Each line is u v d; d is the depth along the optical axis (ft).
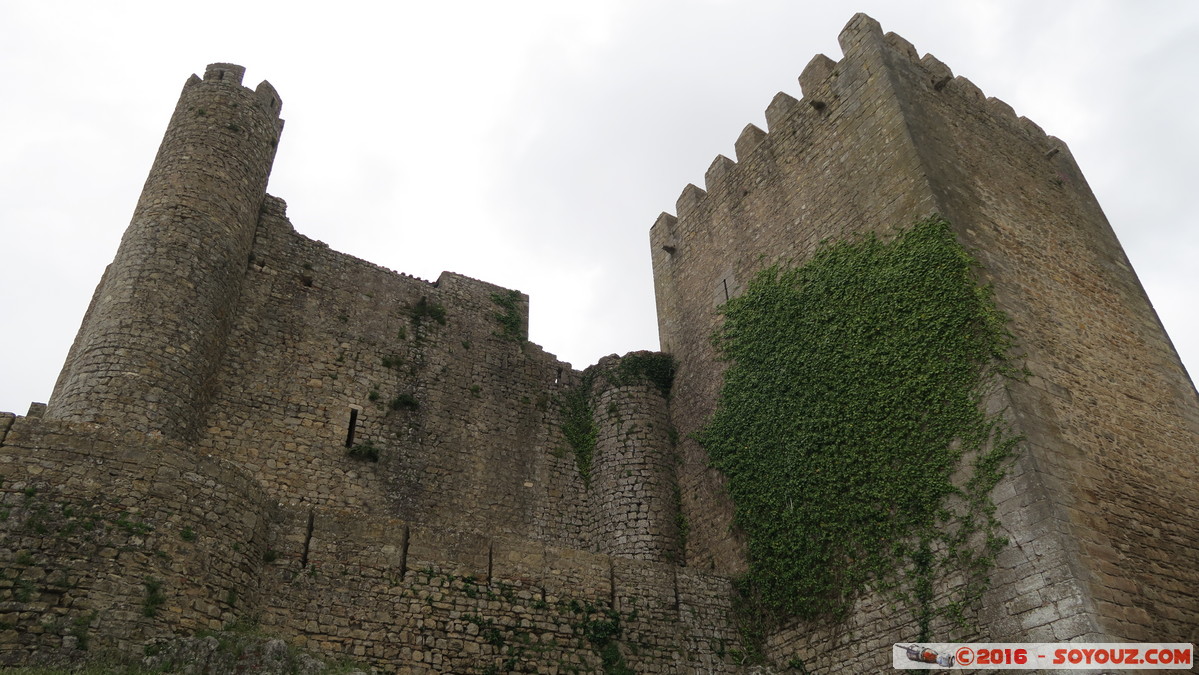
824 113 76.79
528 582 56.03
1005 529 48.08
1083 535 47.14
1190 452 61.93
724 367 76.07
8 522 39.81
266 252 73.97
